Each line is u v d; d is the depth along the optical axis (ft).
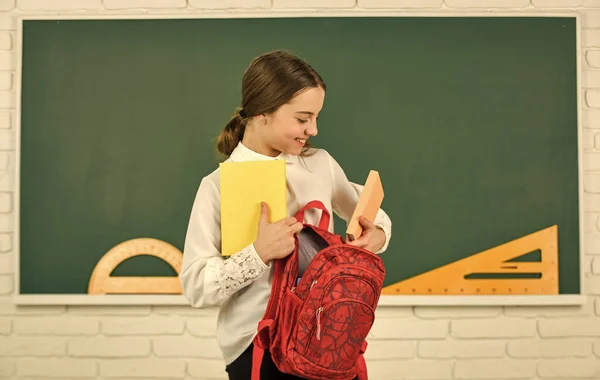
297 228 3.94
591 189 7.76
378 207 4.66
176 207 7.72
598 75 7.77
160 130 7.72
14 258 7.68
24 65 7.74
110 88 7.74
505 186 7.71
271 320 3.92
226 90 7.72
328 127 7.70
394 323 7.73
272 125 4.19
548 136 7.71
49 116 7.73
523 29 7.73
